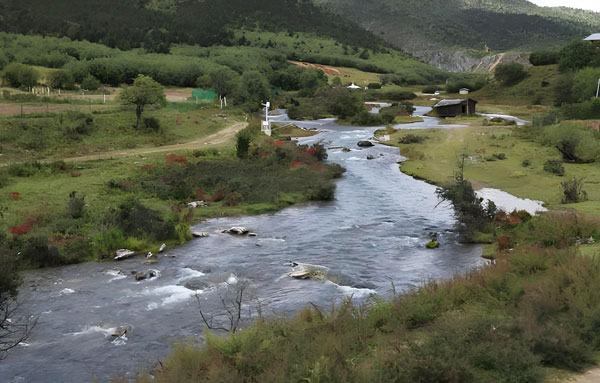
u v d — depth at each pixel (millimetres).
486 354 9336
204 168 46375
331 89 143250
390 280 21000
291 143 62188
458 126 81375
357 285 20469
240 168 46688
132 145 57000
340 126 89750
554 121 71438
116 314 17859
